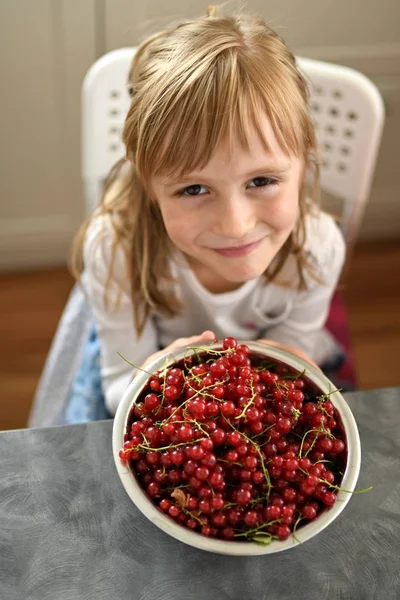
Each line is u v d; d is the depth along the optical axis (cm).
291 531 60
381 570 64
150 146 78
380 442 73
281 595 63
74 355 132
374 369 176
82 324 132
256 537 59
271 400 68
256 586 63
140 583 63
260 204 82
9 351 177
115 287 110
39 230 186
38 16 145
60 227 186
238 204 80
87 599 62
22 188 175
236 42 79
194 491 61
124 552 65
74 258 117
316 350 129
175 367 69
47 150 169
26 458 72
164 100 77
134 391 67
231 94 75
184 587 63
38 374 173
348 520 67
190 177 77
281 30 148
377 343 181
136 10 146
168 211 84
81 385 121
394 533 67
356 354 179
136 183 97
